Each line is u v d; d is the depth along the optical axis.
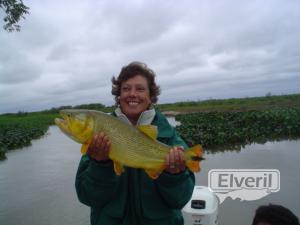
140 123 1.07
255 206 2.45
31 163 4.90
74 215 2.53
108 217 1.05
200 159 0.95
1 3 6.09
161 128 1.10
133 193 1.04
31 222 2.43
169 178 0.98
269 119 7.55
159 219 1.04
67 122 0.94
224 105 21.48
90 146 0.92
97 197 0.99
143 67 1.11
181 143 1.11
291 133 6.41
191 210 1.52
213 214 1.52
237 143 5.71
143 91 1.08
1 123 13.98
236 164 3.89
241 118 8.23
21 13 6.27
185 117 11.89
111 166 0.96
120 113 1.09
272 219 1.03
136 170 1.05
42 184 3.52
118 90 1.13
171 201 1.01
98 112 0.95
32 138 9.36
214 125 7.04
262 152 4.66
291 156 4.25
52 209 2.68
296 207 2.40
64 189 3.27
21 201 2.93
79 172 1.06
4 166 4.72
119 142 0.96
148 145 0.99
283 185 2.90
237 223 2.20
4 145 6.33
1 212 2.66
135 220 1.04
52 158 5.32
